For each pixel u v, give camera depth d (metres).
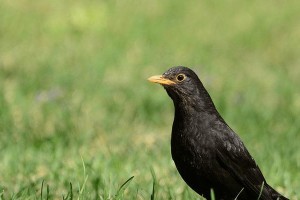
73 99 16.52
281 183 10.98
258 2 28.88
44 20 25.77
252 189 9.10
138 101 16.50
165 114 15.83
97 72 19.64
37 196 9.69
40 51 22.47
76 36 24.27
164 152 12.36
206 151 8.80
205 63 21.70
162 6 27.91
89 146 13.09
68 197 9.27
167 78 9.21
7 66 20.14
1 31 24.50
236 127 14.58
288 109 16.23
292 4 28.67
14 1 27.34
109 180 10.41
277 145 12.86
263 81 19.78
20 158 11.83
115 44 23.50
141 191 10.09
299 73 21.27
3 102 15.20
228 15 27.45
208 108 9.09
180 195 10.22
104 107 16.00
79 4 27.28
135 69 20.58
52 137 12.82
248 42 24.78
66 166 11.20
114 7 27.20
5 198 9.71
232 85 18.88
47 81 18.28
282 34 25.69
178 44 24.20
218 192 8.96
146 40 24.31
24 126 13.87
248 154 9.07
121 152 12.38
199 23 26.52
